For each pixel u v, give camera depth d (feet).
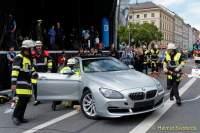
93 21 74.69
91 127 25.03
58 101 32.07
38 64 36.50
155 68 67.26
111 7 70.95
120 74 28.96
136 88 25.71
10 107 33.91
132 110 25.43
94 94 26.45
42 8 70.44
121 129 24.09
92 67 30.71
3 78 43.93
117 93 25.32
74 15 74.79
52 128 25.23
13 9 62.08
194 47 77.00
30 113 30.86
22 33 65.98
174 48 32.48
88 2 73.36
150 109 26.35
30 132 24.31
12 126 26.23
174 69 32.27
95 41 69.26
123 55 63.16
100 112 26.03
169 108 30.63
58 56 54.85
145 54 67.05
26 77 26.50
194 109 30.14
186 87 45.37
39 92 31.27
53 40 59.57
